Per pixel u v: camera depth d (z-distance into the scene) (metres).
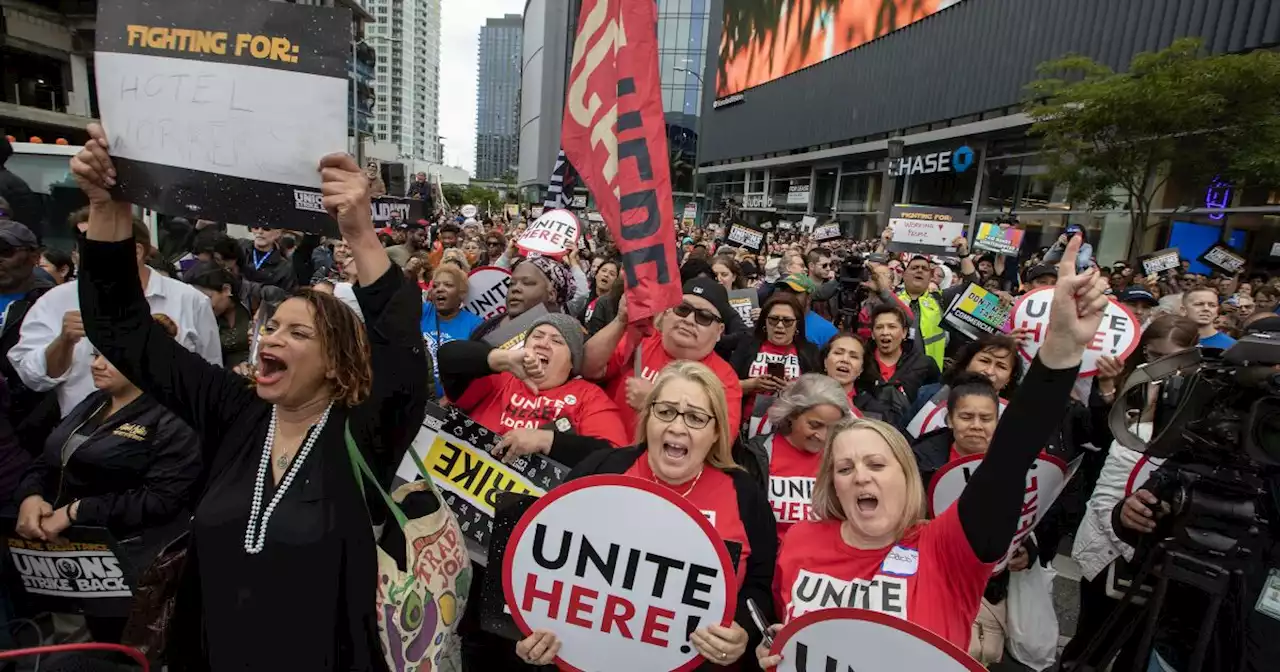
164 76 1.86
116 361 1.99
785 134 45.12
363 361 1.96
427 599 1.97
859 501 2.09
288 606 1.83
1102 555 2.97
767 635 1.94
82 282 1.94
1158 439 2.31
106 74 1.87
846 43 37.91
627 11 3.26
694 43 65.38
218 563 1.86
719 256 7.59
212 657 1.85
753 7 50.09
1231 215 17.83
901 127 33.03
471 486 2.86
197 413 2.07
